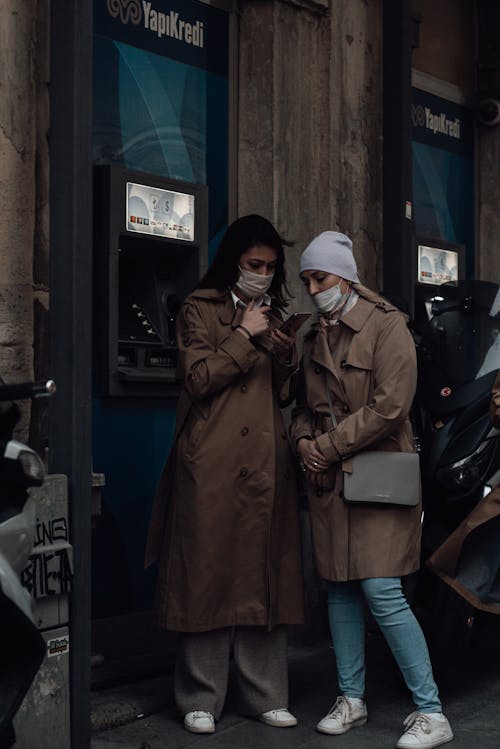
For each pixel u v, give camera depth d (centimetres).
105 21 579
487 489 514
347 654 479
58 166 416
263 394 474
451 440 518
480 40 932
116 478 573
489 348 556
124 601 579
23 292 484
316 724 484
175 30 621
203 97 639
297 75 673
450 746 454
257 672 482
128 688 520
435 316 566
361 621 483
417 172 864
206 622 461
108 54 582
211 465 463
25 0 482
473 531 488
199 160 637
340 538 461
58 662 404
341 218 705
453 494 513
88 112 417
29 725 393
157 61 609
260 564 468
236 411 468
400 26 705
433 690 459
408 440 472
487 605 486
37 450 487
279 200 659
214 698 473
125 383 557
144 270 584
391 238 711
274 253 475
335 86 695
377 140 734
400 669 486
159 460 596
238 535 467
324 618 634
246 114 661
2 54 472
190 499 464
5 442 309
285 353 474
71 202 413
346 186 707
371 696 525
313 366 480
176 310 586
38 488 396
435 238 870
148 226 562
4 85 473
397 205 709
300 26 675
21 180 482
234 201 660
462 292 576
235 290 479
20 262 482
